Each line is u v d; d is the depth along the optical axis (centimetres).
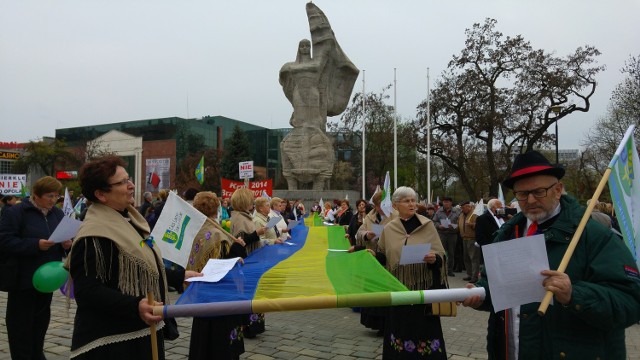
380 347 680
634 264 270
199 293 355
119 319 309
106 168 322
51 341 684
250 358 625
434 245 545
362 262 497
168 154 8631
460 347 694
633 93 2988
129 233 320
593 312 249
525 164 299
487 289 317
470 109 3506
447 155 3897
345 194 2508
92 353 303
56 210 589
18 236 534
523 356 284
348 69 2733
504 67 3434
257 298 327
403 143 4175
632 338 785
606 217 739
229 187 1809
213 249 533
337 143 5106
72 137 10156
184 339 712
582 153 4084
